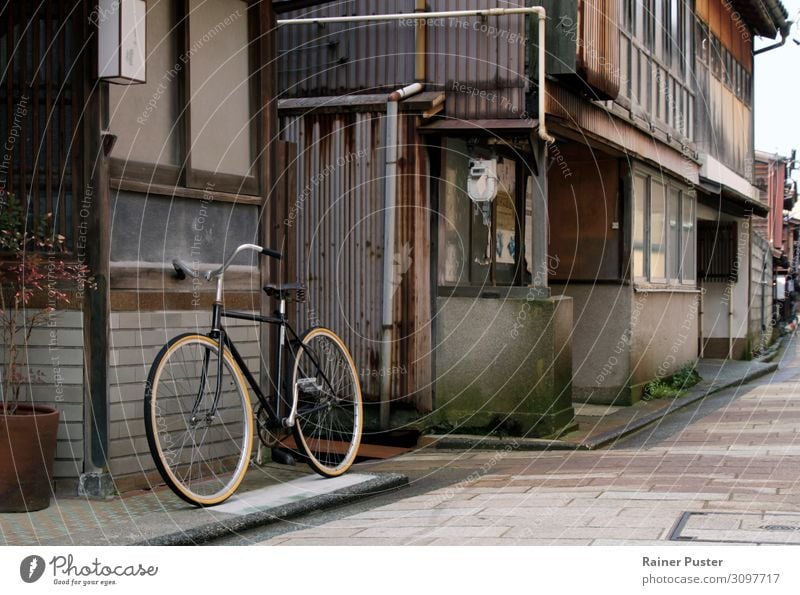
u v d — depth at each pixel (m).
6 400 6.40
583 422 11.67
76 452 6.70
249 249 7.45
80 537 5.66
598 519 6.16
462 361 10.57
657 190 15.10
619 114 12.70
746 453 9.10
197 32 7.66
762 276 26.27
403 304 10.41
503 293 10.52
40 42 6.80
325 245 10.71
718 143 20.45
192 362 6.99
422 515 6.54
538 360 10.34
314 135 10.75
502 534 5.83
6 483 6.18
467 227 11.27
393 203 10.35
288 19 10.90
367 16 10.38
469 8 10.55
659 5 15.33
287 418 7.38
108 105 6.72
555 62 10.27
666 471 8.13
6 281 6.64
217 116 7.89
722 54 20.97
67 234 6.72
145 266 7.04
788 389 16.47
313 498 6.80
